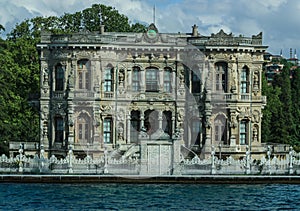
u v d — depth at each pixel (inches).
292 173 5457.7
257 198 4667.8
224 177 5260.8
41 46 6225.4
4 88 6441.9
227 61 6225.4
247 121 6284.5
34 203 4407.0
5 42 7037.4
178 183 5241.1
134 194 4766.2
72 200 4525.1
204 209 4288.9
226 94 6210.6
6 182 5206.7
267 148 6200.8
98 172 5334.6
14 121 6786.4
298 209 4333.2
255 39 6304.1
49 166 5359.3
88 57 6136.8
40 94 6259.8
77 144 6077.8
